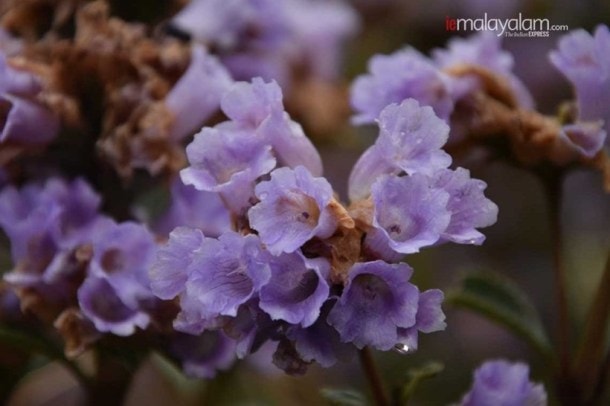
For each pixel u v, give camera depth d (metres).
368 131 0.62
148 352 0.46
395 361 0.67
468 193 0.40
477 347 0.69
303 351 0.39
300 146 0.41
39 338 0.49
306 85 0.60
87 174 0.48
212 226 0.46
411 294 0.39
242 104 0.41
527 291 0.70
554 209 0.48
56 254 0.46
